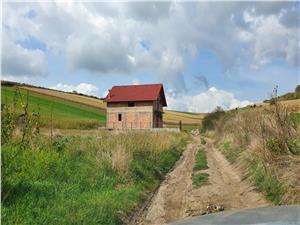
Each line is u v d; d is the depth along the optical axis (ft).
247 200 39.73
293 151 43.57
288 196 34.76
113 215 31.32
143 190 43.91
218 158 78.79
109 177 42.68
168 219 34.42
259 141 50.21
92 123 193.47
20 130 37.01
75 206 30.37
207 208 37.96
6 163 29.32
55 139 54.54
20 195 29.50
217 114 199.52
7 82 186.80
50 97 329.31
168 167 64.69
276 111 48.08
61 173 39.04
